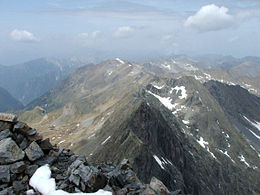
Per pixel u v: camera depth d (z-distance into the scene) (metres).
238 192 152.25
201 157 155.25
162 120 136.75
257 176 179.88
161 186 13.90
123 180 15.02
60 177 13.75
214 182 138.12
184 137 167.62
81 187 12.80
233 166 176.62
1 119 15.34
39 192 12.84
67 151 17.80
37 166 14.46
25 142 15.55
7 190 12.66
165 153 115.12
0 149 13.95
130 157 74.50
